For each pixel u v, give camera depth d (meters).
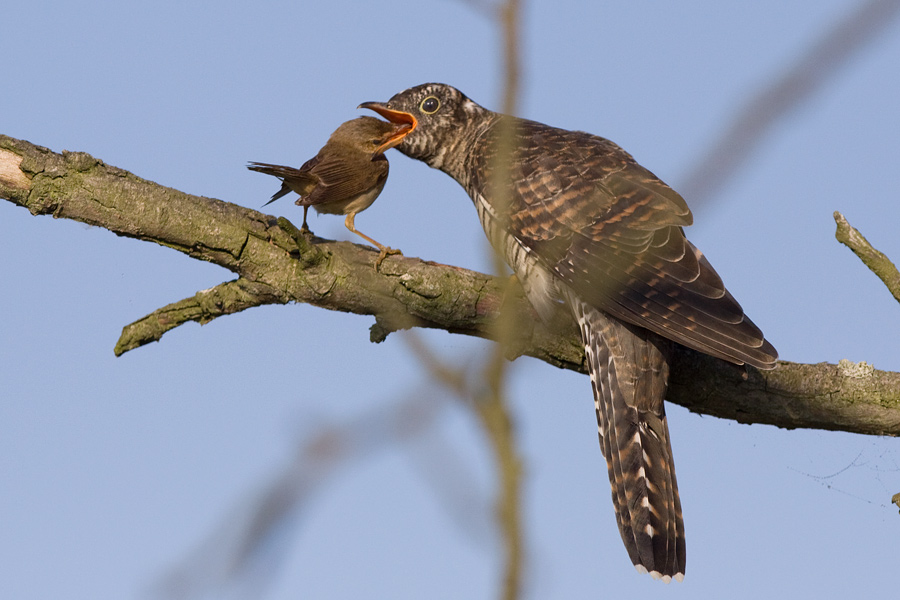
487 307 9.05
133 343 8.77
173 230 8.48
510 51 2.22
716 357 8.84
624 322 9.21
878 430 9.23
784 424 9.39
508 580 2.01
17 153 8.30
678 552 8.58
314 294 8.77
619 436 9.08
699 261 9.27
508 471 2.07
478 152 10.98
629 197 9.71
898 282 8.57
